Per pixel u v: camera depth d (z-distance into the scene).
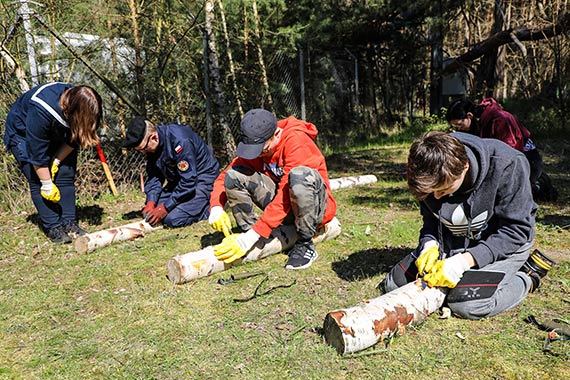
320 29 9.07
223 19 7.50
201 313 2.68
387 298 2.37
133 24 6.12
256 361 2.20
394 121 12.98
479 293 2.41
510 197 2.31
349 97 11.59
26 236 4.36
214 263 3.19
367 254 3.49
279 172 3.36
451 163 1.98
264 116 3.03
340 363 2.14
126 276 3.28
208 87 6.85
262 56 8.45
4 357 2.35
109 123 6.17
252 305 2.74
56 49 5.81
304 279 3.07
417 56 13.02
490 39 10.85
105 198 5.71
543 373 2.02
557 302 2.64
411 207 4.90
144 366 2.20
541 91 11.67
